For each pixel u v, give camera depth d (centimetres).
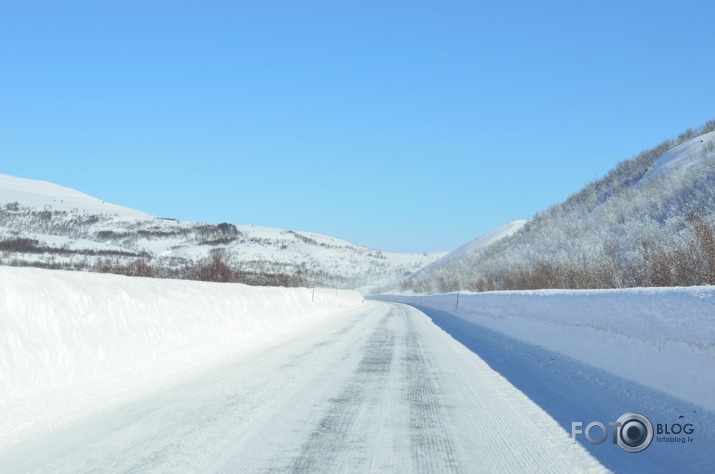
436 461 470
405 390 777
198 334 1144
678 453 490
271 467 446
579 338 994
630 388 725
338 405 674
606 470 453
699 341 609
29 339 664
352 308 3788
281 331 1669
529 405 689
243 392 741
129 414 615
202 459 464
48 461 457
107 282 974
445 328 1947
